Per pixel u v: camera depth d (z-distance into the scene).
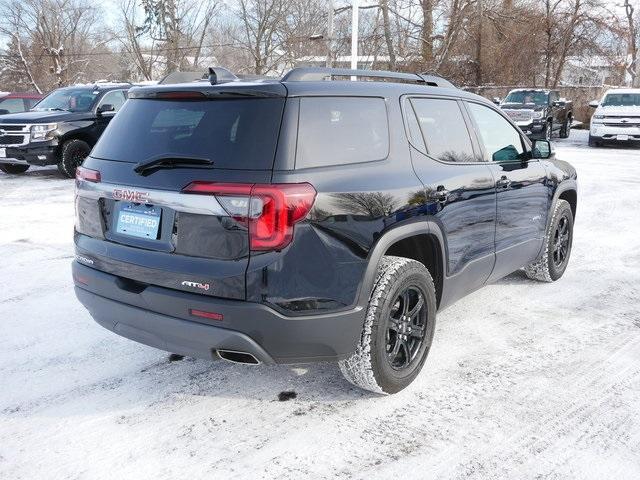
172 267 2.79
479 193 3.82
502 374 3.59
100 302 3.13
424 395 3.34
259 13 49.66
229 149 2.74
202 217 2.72
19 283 5.21
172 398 3.29
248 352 2.75
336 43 37.19
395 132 3.32
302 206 2.67
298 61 49.00
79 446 2.84
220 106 2.88
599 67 33.59
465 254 3.77
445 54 32.62
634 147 19.36
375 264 2.98
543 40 31.55
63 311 4.57
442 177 3.50
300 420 3.08
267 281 2.64
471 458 2.77
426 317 3.42
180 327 2.81
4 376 3.52
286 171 2.68
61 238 6.82
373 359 3.08
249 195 2.62
